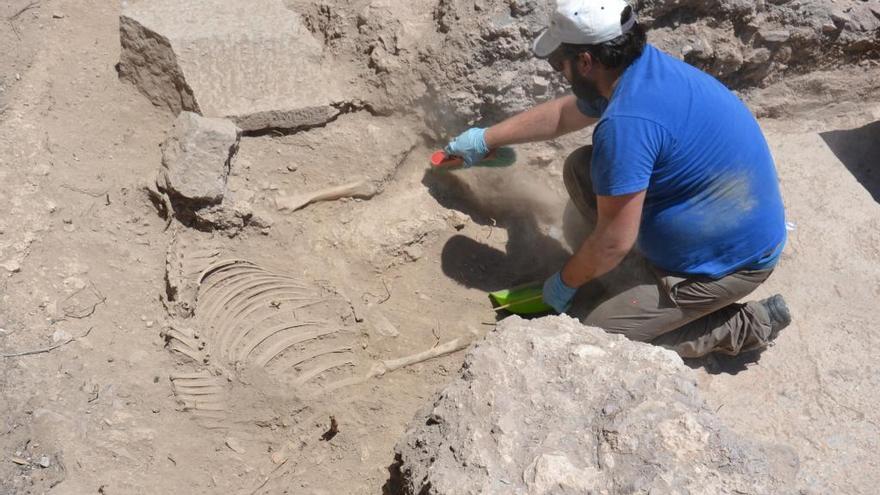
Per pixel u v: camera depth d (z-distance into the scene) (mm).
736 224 3018
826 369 3461
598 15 2766
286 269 3471
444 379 3389
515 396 2480
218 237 3438
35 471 2676
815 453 3131
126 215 3391
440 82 3822
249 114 3637
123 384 2963
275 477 2992
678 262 3131
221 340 3178
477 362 2570
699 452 2318
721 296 3180
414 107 3877
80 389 2900
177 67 3617
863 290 3797
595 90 3021
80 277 3174
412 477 2438
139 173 3510
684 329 3412
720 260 3107
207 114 3600
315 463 3068
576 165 3406
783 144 4570
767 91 4746
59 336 2996
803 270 3879
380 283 3619
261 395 3113
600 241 3033
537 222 4020
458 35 3791
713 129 2877
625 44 2811
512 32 3764
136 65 3732
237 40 3729
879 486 3029
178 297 3166
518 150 4070
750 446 2379
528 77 3879
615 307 3312
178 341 3086
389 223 3734
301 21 4062
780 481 2311
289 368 3221
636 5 4152
